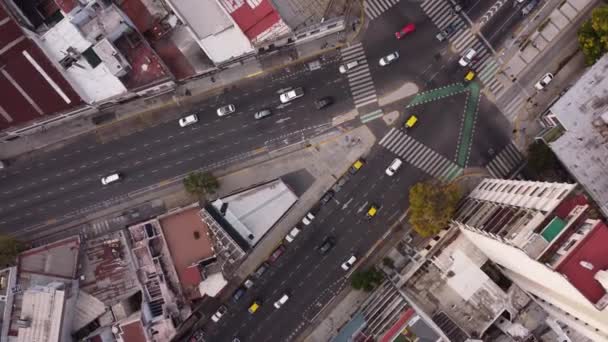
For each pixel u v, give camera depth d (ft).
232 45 315.78
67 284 318.86
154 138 347.97
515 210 270.05
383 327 306.55
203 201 345.10
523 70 339.57
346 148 345.31
